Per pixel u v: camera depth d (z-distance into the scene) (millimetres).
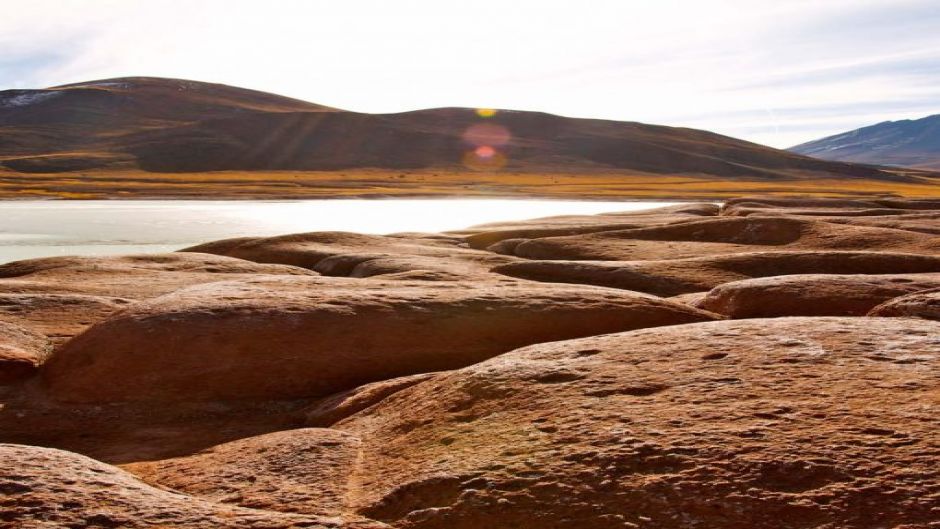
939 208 85562
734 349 14406
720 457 9781
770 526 8445
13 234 71938
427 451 12016
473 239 60656
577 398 12688
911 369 12305
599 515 9109
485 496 9875
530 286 28125
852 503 8516
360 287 26938
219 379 19406
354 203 121500
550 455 10617
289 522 8188
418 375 17562
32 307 26719
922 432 9758
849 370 12531
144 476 13164
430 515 9750
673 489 9273
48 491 8742
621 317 22922
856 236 50281
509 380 14141
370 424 14609
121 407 18719
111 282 34844
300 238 53500
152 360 19641
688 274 37875
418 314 22156
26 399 19297
